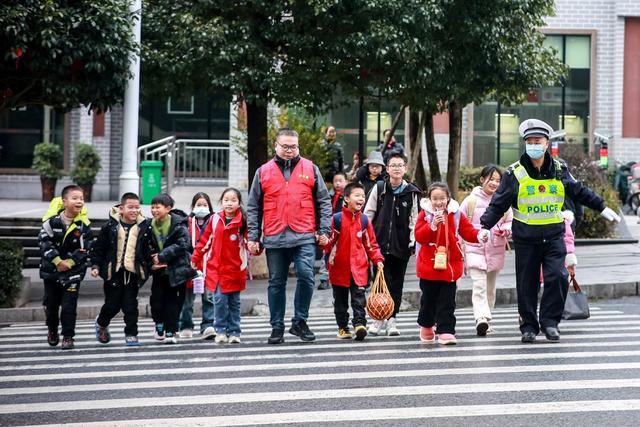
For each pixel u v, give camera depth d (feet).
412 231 40.78
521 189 38.32
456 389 29.40
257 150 65.26
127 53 54.03
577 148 88.48
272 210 39.04
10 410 27.94
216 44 58.59
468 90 65.92
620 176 106.93
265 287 59.26
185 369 33.94
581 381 30.37
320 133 80.69
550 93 110.93
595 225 80.43
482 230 37.99
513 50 64.75
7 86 55.36
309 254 39.19
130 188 62.85
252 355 36.60
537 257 38.52
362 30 59.36
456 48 63.77
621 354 35.35
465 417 25.91
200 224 43.88
